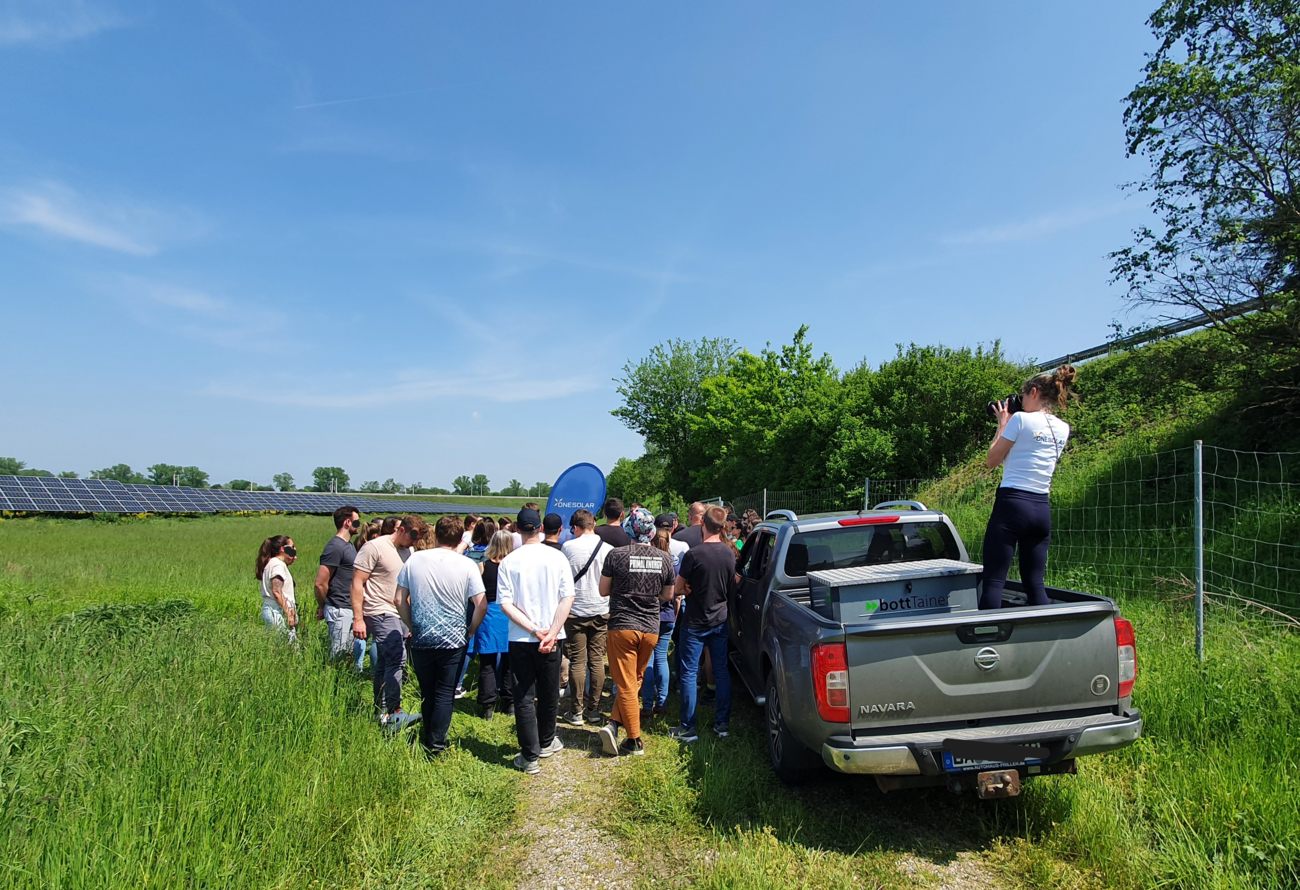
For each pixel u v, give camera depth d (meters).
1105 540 9.12
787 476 21.59
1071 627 3.49
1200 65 10.83
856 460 17.02
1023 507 4.07
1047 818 3.66
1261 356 9.83
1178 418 11.44
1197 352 12.36
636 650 5.06
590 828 3.86
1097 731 3.33
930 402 16.41
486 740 5.37
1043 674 3.44
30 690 4.53
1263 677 4.56
